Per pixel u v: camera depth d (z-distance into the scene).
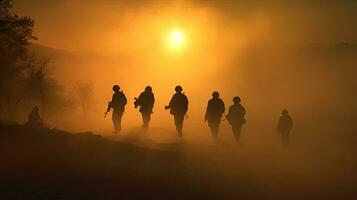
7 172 38.22
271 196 36.00
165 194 33.72
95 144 53.81
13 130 55.50
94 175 38.41
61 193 32.25
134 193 33.38
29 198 30.72
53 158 44.34
